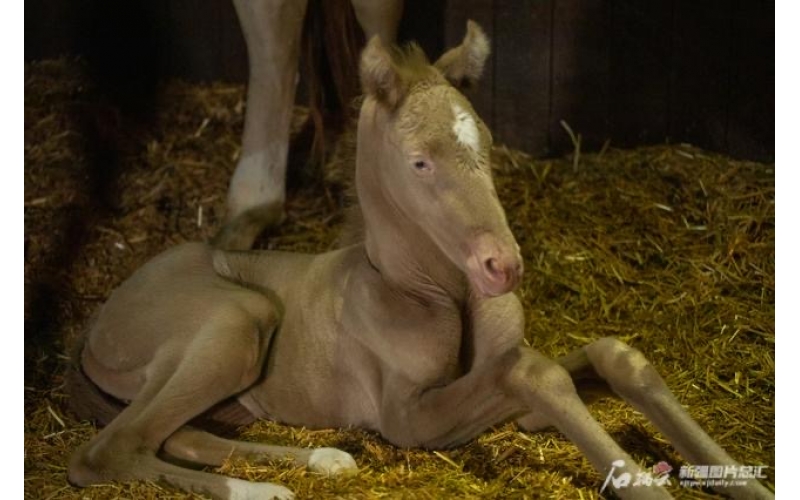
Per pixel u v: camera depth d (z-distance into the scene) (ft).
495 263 8.71
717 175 12.89
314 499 9.13
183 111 14.16
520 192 12.91
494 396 9.27
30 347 11.46
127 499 9.22
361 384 9.85
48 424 10.46
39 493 9.53
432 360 9.48
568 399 9.06
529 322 11.41
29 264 12.37
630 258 12.07
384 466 9.49
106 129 13.84
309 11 12.36
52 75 14.55
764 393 10.43
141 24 14.78
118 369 10.21
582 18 13.64
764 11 13.16
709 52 13.39
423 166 8.96
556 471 9.39
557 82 13.80
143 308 10.21
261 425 10.18
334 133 13.48
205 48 14.73
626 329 11.30
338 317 9.89
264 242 12.42
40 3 14.89
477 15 13.83
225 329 9.82
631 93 13.69
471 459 9.53
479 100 13.97
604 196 12.75
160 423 9.58
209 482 9.23
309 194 13.09
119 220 12.87
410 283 9.51
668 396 9.22
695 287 11.69
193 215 12.90
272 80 12.10
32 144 13.61
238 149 13.60
